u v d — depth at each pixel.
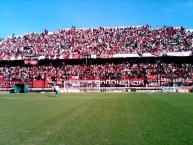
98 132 14.84
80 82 86.62
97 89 85.56
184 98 44.97
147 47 95.44
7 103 38.00
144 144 11.97
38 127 16.64
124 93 70.19
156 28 102.12
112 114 22.89
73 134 14.34
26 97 54.84
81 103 35.91
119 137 13.49
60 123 18.17
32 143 12.37
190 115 21.78
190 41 95.31
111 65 92.75
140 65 91.69
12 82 91.19
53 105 33.47
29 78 91.44
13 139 13.23
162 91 80.12
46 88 86.94
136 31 102.12
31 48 101.06
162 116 21.23
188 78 84.81
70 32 104.50
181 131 14.88
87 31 104.19
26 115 23.03
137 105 31.64
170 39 97.06
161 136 13.62
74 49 97.81
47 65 96.75
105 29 104.44
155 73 87.56
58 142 12.52
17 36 106.12
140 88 82.62
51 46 100.44
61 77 90.50
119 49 95.62
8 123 18.44
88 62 95.25
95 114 23.02
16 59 96.75
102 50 96.19
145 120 19.17
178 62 91.94
